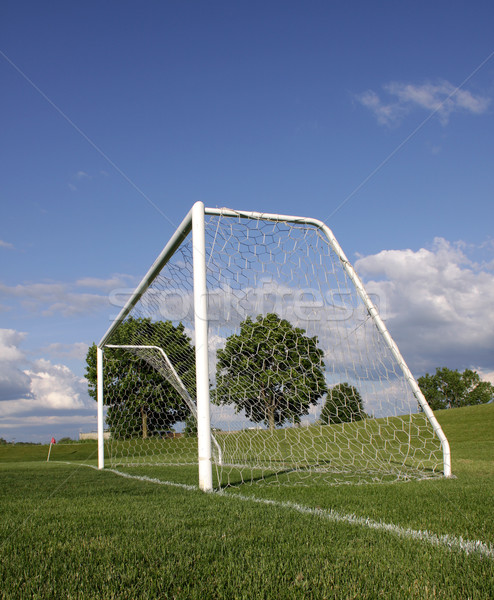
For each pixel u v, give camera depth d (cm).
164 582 167
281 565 184
